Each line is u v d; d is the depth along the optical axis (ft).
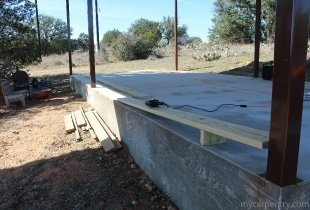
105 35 156.25
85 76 35.14
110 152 15.16
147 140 12.43
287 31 6.09
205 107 15.11
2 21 37.14
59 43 109.70
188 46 88.33
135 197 11.43
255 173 6.98
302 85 6.25
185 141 9.50
